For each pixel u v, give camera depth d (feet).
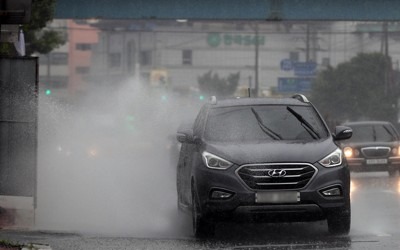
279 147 84.79
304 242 81.76
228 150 84.84
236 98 97.19
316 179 82.79
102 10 295.48
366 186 153.79
